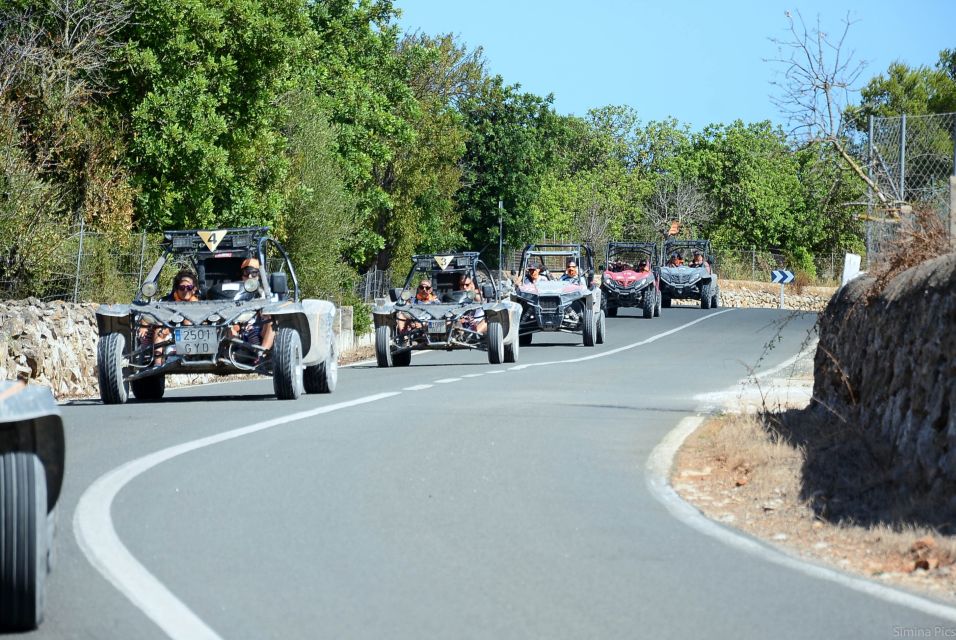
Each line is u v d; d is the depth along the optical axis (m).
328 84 72.56
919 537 10.71
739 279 111.94
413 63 88.06
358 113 73.62
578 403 22.02
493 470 14.31
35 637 7.61
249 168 49.28
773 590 9.24
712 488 13.69
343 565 9.66
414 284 86.50
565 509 12.12
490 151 125.38
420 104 95.50
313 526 11.06
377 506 12.04
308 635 7.81
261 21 47.16
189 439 16.42
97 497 12.13
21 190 32.69
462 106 126.62
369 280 71.62
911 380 13.66
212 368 22.19
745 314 68.56
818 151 23.42
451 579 9.30
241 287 23.17
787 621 8.40
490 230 124.06
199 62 45.59
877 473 13.16
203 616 8.17
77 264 34.16
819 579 9.62
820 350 18.78
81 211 36.88
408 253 92.06
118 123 43.09
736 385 26.78
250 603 8.52
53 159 38.97
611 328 56.22
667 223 132.38
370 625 8.05
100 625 7.88
